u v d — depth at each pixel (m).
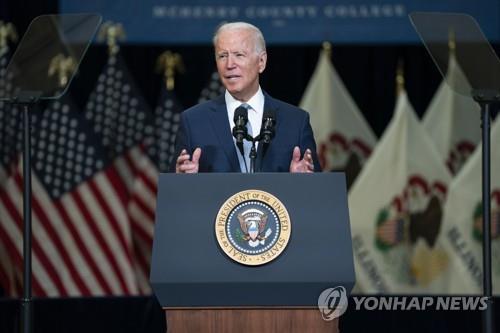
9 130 22.02
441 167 22.05
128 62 24.83
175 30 23.89
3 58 22.33
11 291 21.34
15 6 23.77
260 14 23.88
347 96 23.39
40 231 21.36
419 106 25.14
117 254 21.50
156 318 19.31
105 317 19.31
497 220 21.59
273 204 11.20
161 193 11.29
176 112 22.58
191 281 10.88
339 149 23.28
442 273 21.58
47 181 21.61
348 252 11.08
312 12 23.86
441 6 23.91
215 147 13.54
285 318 11.01
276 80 24.98
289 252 11.06
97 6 23.73
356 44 24.23
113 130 22.89
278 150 13.56
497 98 13.39
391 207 21.61
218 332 10.96
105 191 21.69
